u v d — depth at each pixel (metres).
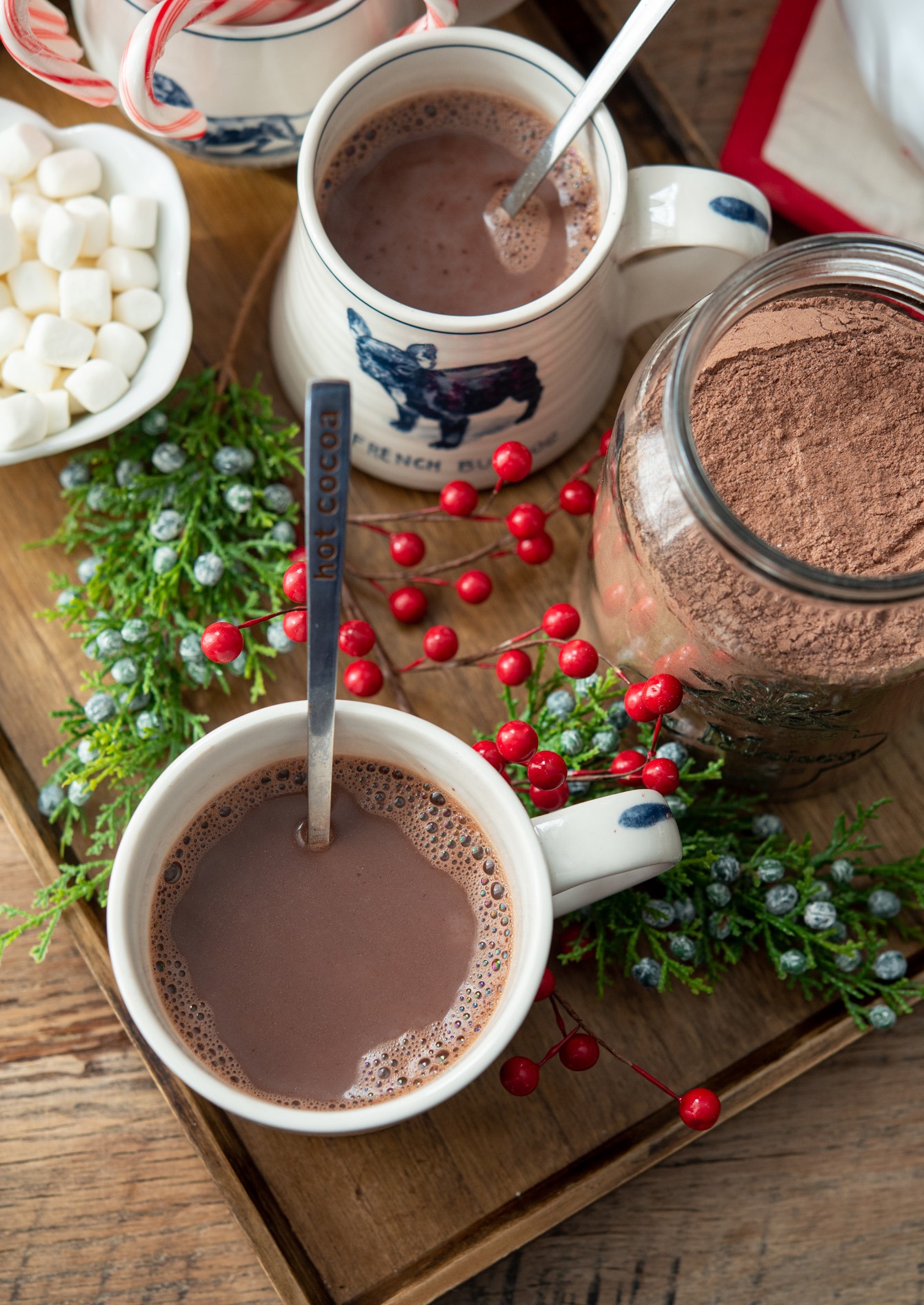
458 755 0.47
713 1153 0.55
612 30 0.60
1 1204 0.53
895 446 0.49
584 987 0.54
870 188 0.60
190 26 0.52
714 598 0.48
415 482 0.57
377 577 0.56
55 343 0.54
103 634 0.54
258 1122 0.44
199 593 0.55
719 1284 0.54
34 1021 0.54
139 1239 0.53
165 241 0.56
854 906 0.55
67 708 0.55
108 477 0.56
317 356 0.54
